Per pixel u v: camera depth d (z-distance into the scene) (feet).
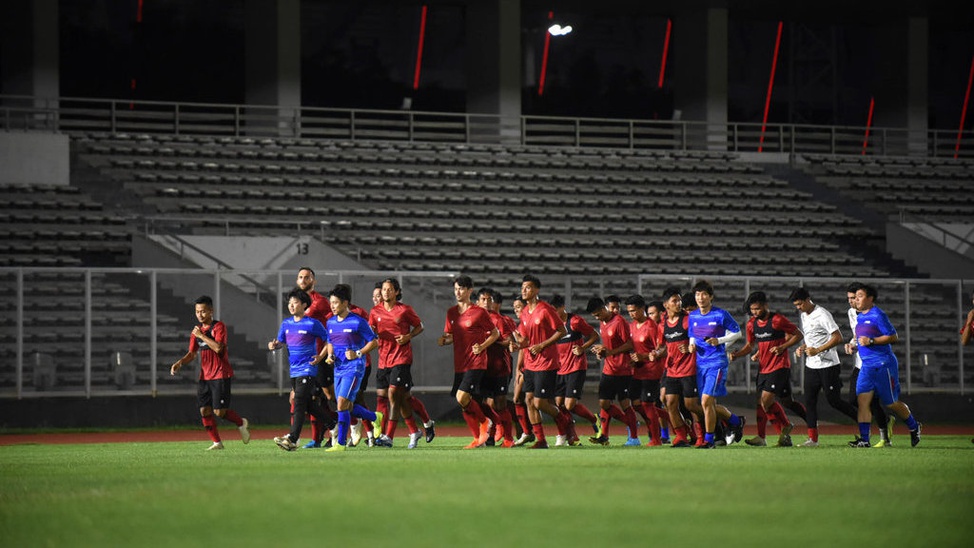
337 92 613.93
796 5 525.34
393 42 627.05
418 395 308.81
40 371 285.84
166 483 126.93
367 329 188.85
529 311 199.72
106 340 292.81
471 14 506.48
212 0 600.39
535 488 116.26
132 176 408.46
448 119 627.46
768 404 204.95
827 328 206.90
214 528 90.17
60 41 570.46
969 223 455.22
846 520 94.89
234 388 298.76
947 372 350.43
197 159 429.79
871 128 516.73
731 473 135.85
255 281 303.07
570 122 642.63
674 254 423.64
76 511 102.83
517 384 211.82
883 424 205.87
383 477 129.39
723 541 83.76
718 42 521.65
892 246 450.30
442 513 97.40
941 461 159.12
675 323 195.42
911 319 354.74
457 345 200.23
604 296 367.86
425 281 309.63
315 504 103.55
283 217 409.08
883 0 522.88
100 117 568.82
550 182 465.88
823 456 170.50
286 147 447.42
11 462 171.01
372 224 413.59
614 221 444.14
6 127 408.05
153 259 351.05
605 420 213.25
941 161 525.34
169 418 295.69
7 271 282.77
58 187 395.14
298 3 474.08
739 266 426.92
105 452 199.11
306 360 188.55
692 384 194.18
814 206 474.08
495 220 433.89
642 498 107.96
